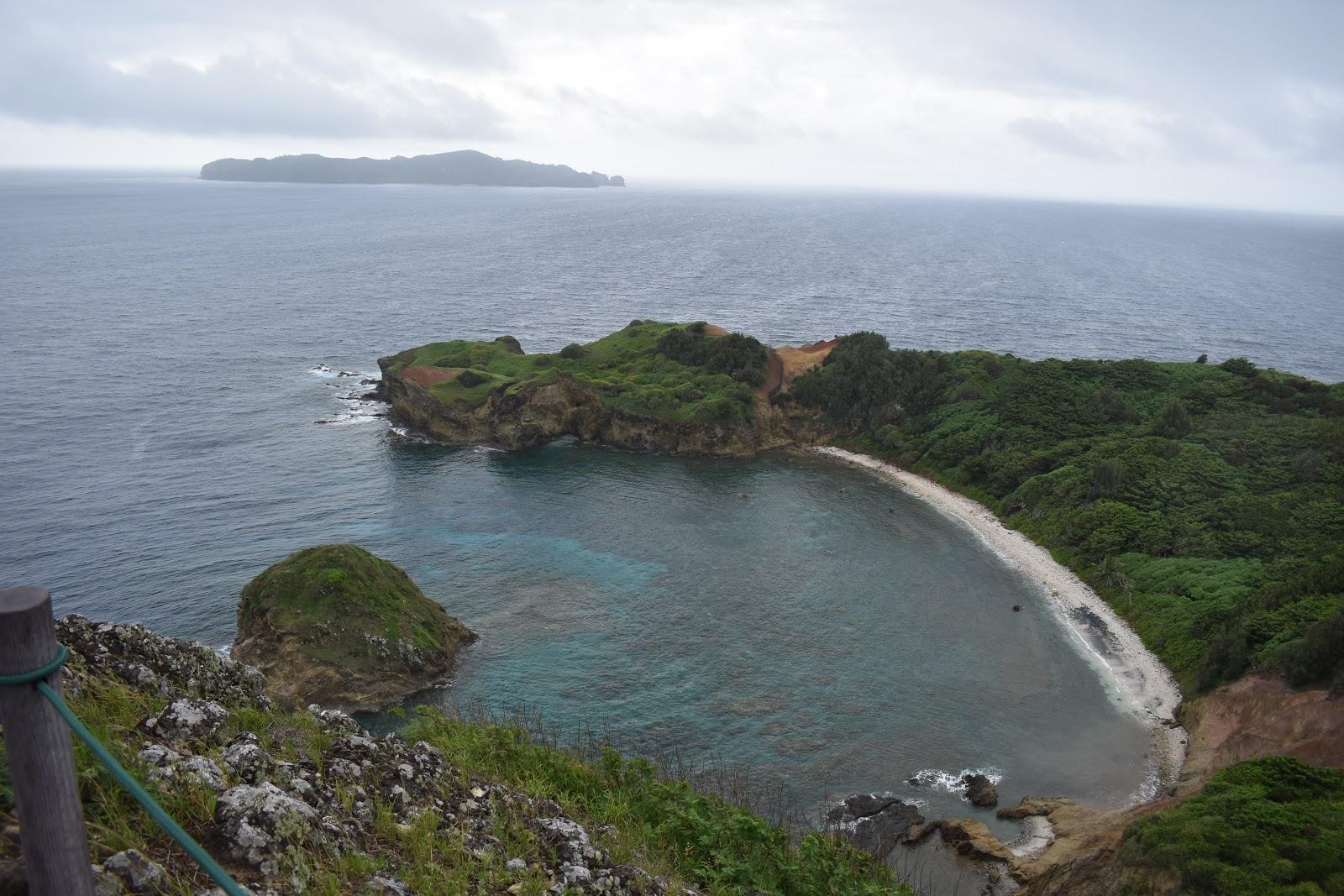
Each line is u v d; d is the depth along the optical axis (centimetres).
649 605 6662
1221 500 7638
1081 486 8438
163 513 7931
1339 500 7294
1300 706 4597
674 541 7931
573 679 5628
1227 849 3062
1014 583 7356
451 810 1361
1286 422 9050
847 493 9481
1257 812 3306
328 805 1197
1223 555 6994
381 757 1417
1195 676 5700
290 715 1569
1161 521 7612
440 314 18700
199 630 5959
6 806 764
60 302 17988
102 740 1022
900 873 3953
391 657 5381
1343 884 2755
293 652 5234
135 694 1336
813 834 2042
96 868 799
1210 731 5103
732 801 4069
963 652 6200
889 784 4747
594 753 4812
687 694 5519
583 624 6341
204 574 6762
